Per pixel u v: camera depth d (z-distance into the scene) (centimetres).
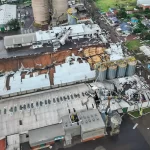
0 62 10438
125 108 8550
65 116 8006
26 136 7800
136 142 7744
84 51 11075
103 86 9156
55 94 8794
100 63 9488
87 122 7725
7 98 9150
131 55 11212
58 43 11938
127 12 14875
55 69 10044
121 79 9619
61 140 7800
